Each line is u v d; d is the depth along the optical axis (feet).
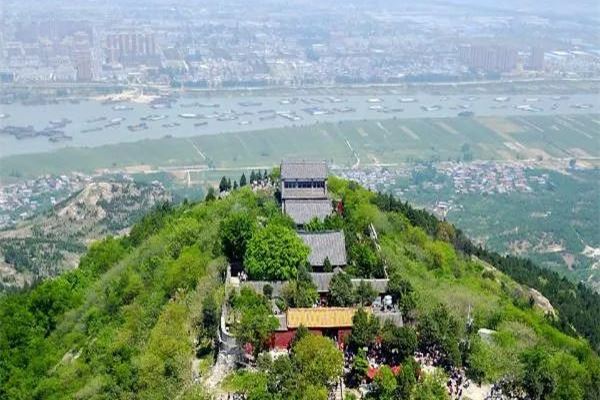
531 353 566.77
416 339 556.92
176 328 583.17
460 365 552.41
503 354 562.25
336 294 626.64
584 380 556.51
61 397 588.09
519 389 537.65
